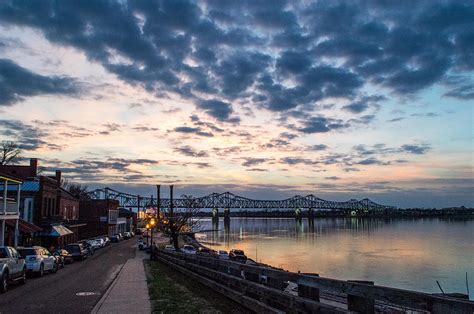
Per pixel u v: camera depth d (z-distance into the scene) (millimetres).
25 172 49000
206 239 131875
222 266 14422
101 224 81812
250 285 10453
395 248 98562
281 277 8484
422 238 134500
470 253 87062
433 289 47531
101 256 43781
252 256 78250
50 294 15820
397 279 54906
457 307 4086
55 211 51938
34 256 22797
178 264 24656
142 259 38625
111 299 13391
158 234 112562
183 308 11281
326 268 63688
